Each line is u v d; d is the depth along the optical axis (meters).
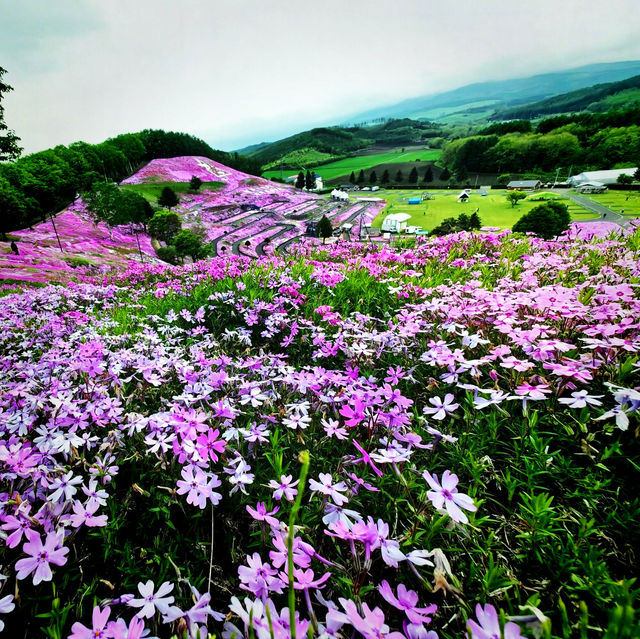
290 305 5.07
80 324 6.10
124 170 148.50
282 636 1.08
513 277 5.17
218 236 95.56
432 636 1.02
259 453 2.32
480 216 105.50
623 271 4.41
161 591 1.30
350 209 136.62
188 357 3.88
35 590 1.56
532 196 131.00
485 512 1.90
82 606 1.46
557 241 7.77
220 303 5.46
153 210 92.75
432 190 178.25
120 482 2.19
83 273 35.91
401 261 6.96
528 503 1.70
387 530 1.35
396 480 1.88
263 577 1.26
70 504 1.74
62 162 100.00
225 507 1.97
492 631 0.99
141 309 6.89
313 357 3.38
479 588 1.48
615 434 2.08
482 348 3.07
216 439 2.07
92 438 2.27
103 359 3.65
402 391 2.87
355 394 2.33
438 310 3.69
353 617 1.04
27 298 9.46
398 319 4.06
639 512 1.61
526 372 2.58
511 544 1.70
